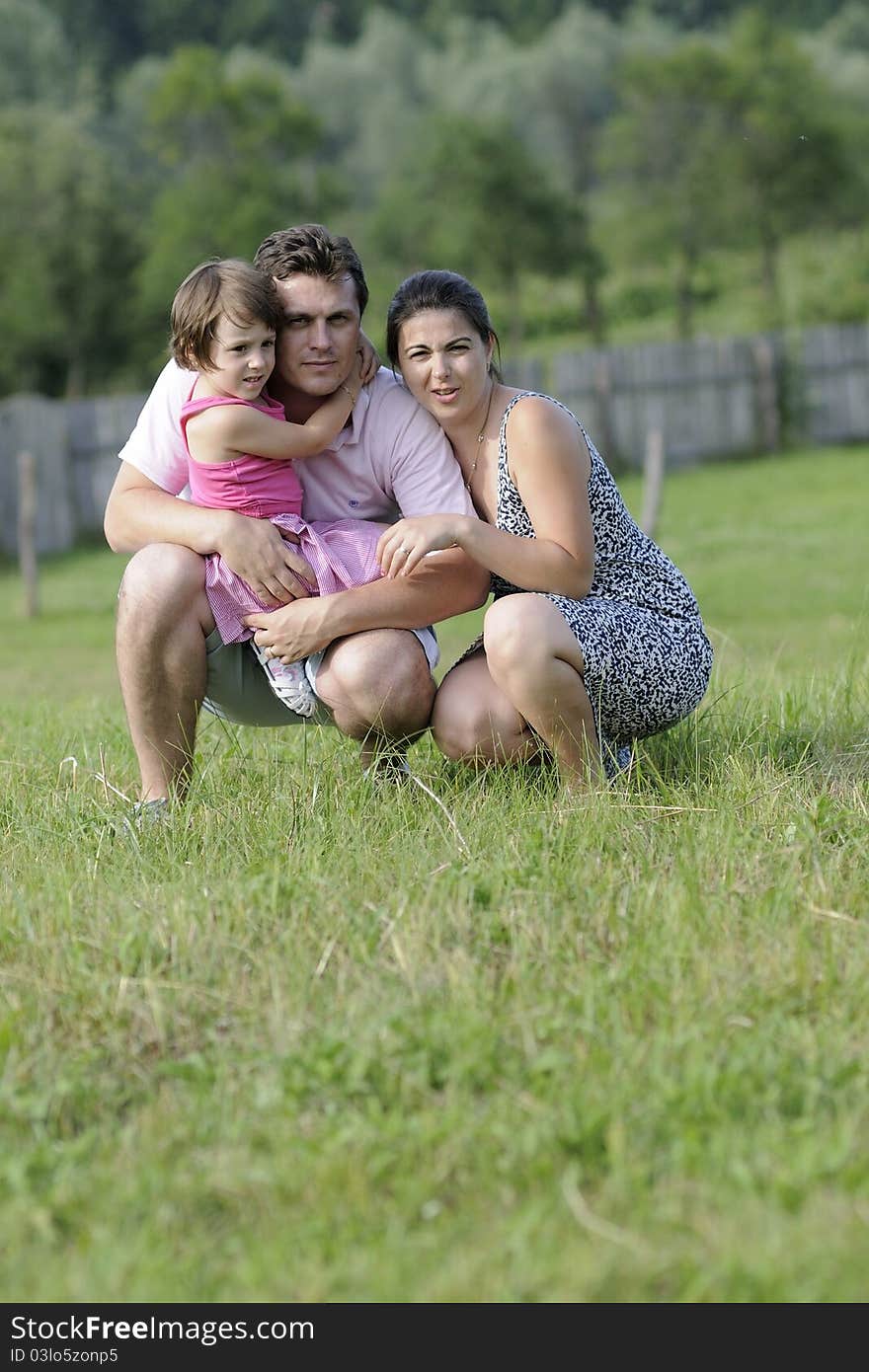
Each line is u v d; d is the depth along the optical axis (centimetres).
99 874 343
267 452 373
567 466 374
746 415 2403
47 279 4634
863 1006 266
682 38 7631
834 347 2489
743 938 294
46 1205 222
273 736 464
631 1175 220
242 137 4841
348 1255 209
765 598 1141
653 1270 202
